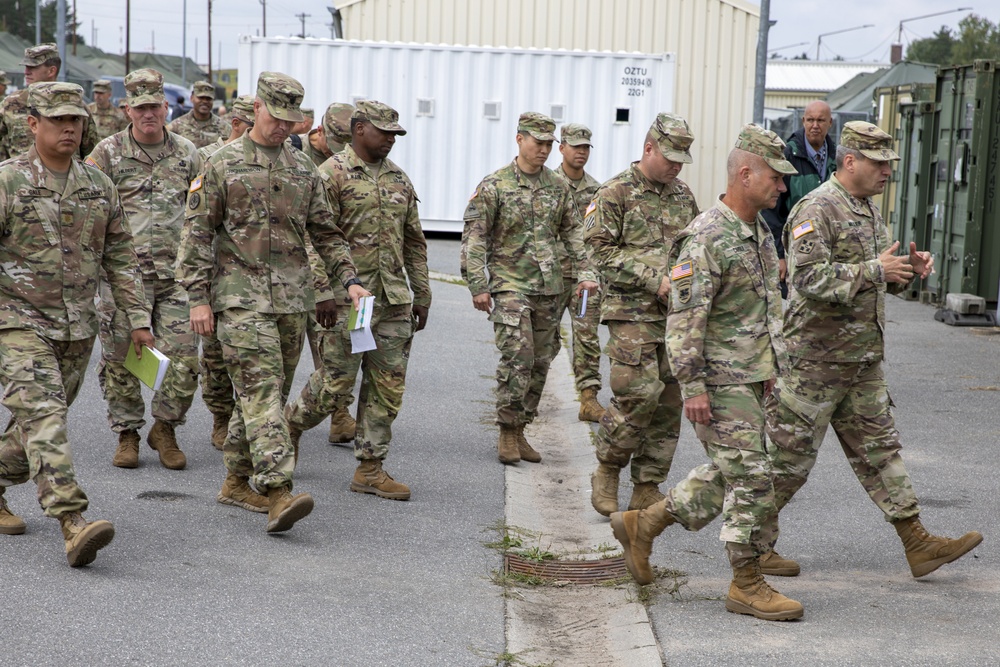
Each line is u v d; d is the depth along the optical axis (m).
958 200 13.88
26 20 80.62
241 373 5.68
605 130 20.06
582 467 7.57
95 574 4.92
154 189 6.85
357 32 22.14
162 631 4.36
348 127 7.50
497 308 7.27
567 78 19.92
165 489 6.38
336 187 6.38
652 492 6.23
